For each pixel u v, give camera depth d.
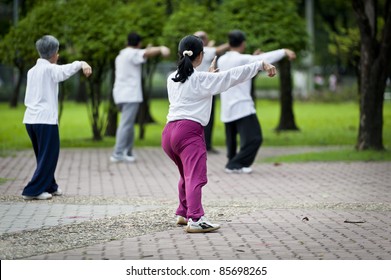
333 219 9.44
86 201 10.82
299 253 7.64
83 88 40.78
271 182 12.83
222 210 10.07
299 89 46.75
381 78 16.77
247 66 8.39
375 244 8.06
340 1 35.03
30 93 10.89
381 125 16.92
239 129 13.91
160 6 21.11
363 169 14.48
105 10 18.67
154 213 9.80
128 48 15.59
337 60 44.94
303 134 22.95
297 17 19.09
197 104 8.47
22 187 12.26
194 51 8.51
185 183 8.70
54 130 10.95
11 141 20.61
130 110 15.63
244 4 18.70
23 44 18.33
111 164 15.55
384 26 16.41
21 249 7.82
